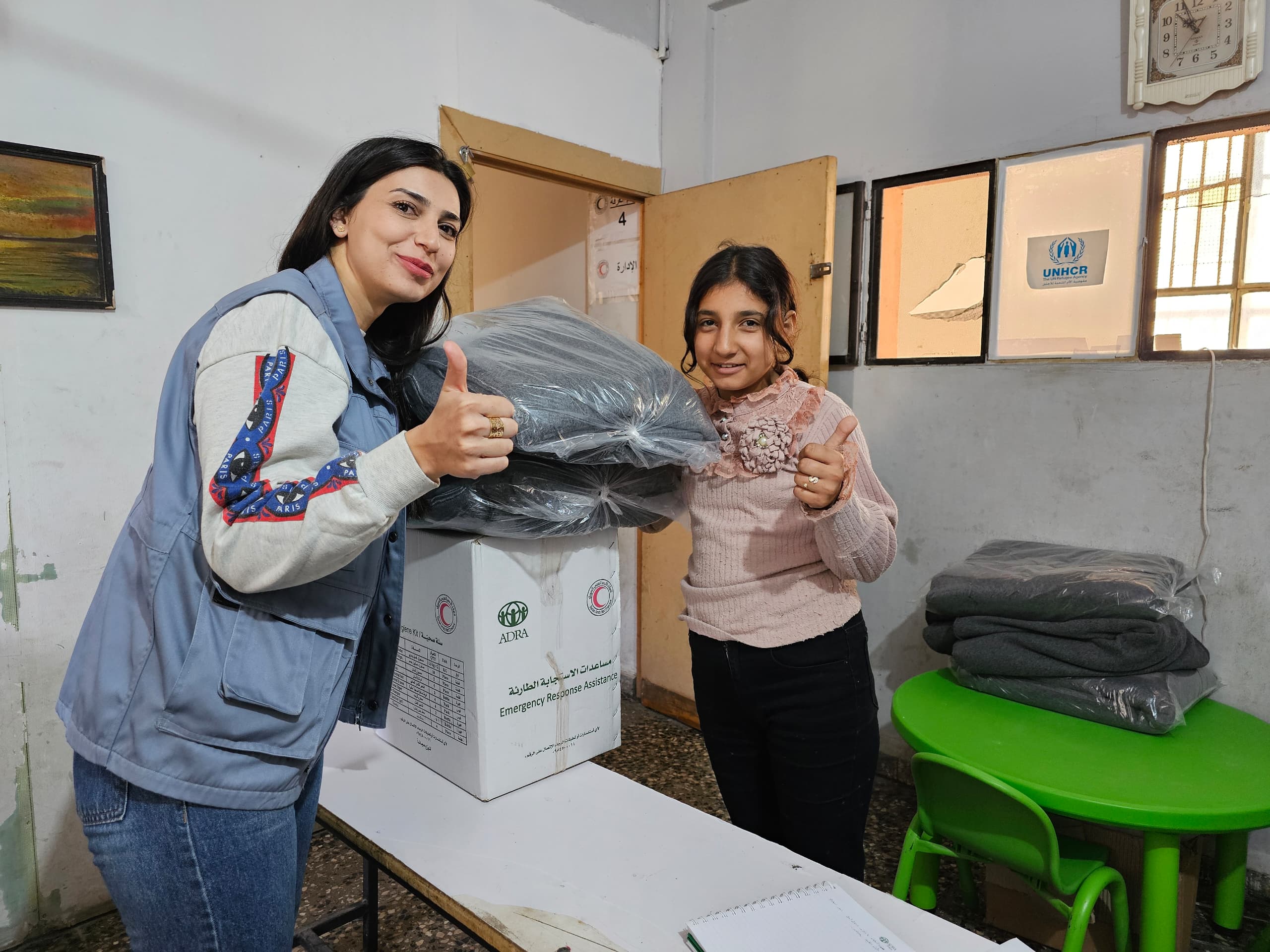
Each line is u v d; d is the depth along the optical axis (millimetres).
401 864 947
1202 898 1912
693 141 2957
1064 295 2135
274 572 706
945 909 1877
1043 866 1386
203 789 773
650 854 973
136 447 1849
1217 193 1891
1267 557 1854
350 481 707
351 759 1241
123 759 773
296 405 738
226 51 1926
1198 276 1935
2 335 1654
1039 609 1774
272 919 833
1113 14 2000
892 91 2434
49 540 1746
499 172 3703
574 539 1176
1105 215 2047
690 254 2844
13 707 1728
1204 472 1926
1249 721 1718
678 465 1358
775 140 2746
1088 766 1489
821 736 1296
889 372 2500
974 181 2281
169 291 1875
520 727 1125
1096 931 1637
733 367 1326
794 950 773
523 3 2561
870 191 2512
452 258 979
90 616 853
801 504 1156
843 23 2531
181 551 777
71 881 1830
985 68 2234
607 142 2875
